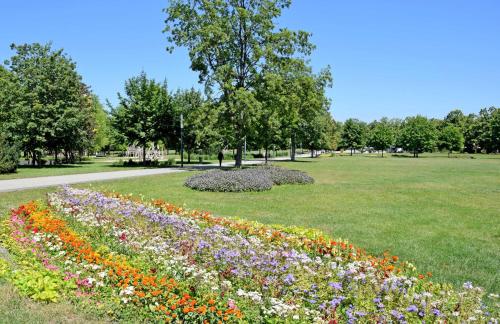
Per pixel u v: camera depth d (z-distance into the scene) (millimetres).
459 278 7844
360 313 4879
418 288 6098
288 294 5777
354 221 13109
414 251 9648
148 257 7684
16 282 6250
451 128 101312
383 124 136125
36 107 37344
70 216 11031
